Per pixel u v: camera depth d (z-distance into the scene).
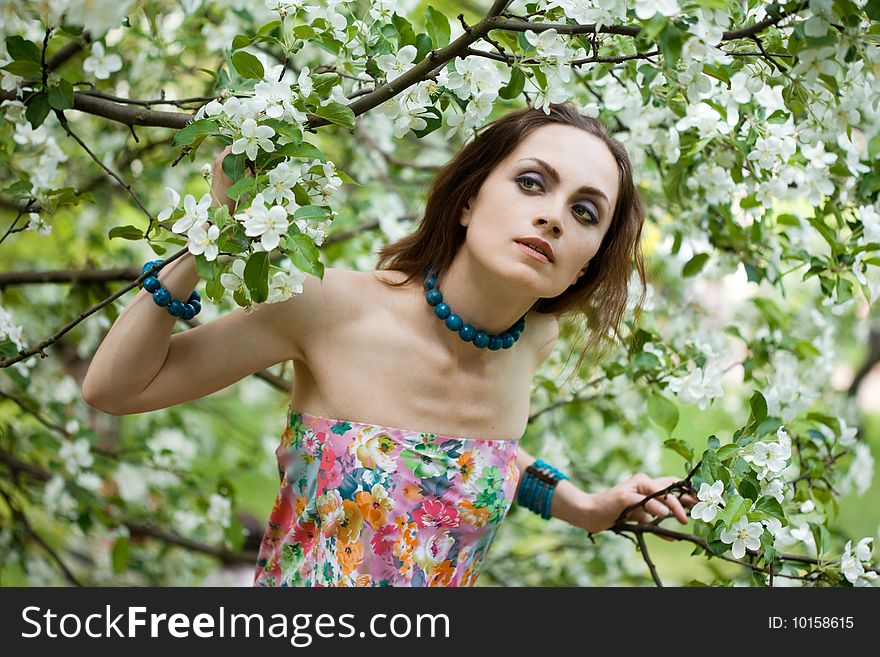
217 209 1.15
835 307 1.69
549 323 1.66
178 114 1.42
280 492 1.53
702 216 1.92
